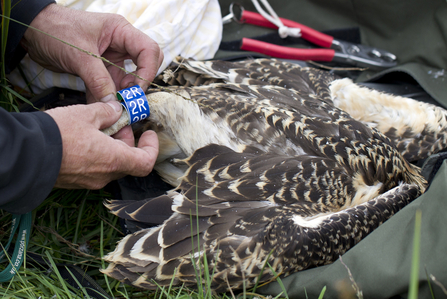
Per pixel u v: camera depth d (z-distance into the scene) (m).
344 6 2.80
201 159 1.70
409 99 2.36
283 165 1.69
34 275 1.70
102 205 2.09
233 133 1.77
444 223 1.49
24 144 1.25
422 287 1.47
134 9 2.07
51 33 1.75
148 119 1.83
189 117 1.79
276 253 1.55
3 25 1.69
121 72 1.95
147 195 1.99
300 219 1.60
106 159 1.48
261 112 1.80
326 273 1.56
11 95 1.89
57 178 1.44
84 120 1.43
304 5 2.85
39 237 1.90
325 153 1.79
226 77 2.09
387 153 1.94
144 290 1.79
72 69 1.78
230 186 1.64
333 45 2.71
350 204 1.78
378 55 2.69
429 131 2.30
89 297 1.60
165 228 1.56
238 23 2.79
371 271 1.51
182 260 1.56
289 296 1.63
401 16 2.66
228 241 1.55
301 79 2.24
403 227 1.57
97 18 1.75
